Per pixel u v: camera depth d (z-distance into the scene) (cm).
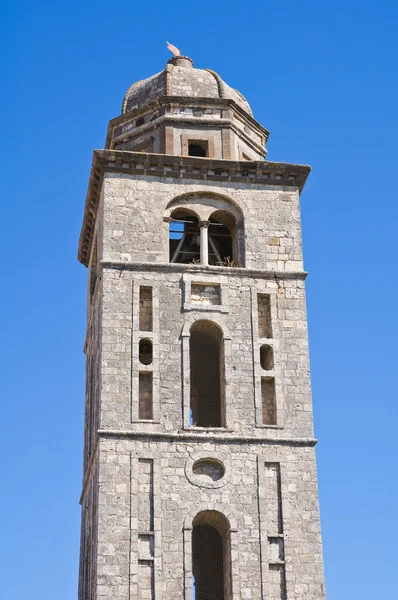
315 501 6238
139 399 6406
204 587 6638
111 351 6481
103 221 6850
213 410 7144
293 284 6844
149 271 6738
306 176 7169
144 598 5894
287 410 6469
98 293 6888
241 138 7438
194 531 6731
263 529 6128
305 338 6694
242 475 6244
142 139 7369
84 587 6688
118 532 6012
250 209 7031
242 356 6581
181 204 7000
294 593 6009
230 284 6781
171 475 6191
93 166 7031
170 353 6525
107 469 6156
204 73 7656
